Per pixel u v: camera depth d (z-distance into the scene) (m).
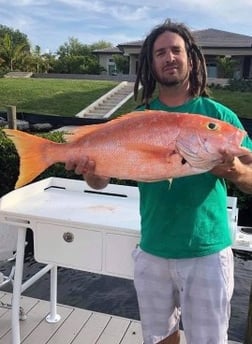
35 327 2.51
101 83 21.20
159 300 1.71
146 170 1.39
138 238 1.86
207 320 1.61
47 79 24.20
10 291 3.00
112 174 1.45
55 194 2.35
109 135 1.43
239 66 28.05
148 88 1.73
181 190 1.57
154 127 1.37
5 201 2.09
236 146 1.31
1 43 33.34
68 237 1.96
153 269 1.67
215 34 30.73
